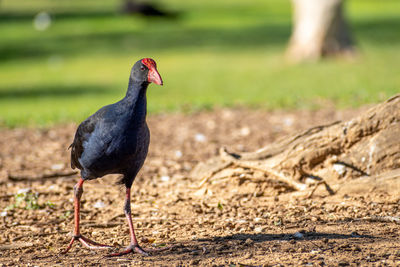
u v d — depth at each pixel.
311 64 33.72
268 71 32.22
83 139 7.52
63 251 7.94
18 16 63.38
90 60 40.22
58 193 11.02
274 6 69.56
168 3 74.38
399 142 10.04
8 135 17.52
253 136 16.03
